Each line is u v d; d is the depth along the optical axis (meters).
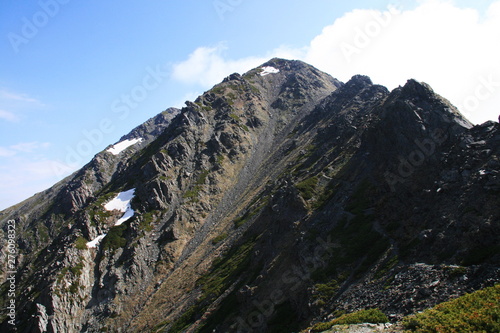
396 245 39.25
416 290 28.47
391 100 86.31
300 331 34.03
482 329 16.94
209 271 79.56
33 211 189.25
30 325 83.88
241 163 152.50
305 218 60.69
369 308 30.66
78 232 115.62
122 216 123.19
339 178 68.31
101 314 86.38
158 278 95.06
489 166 37.75
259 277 53.47
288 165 120.56
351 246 44.78
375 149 66.19
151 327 69.88
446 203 38.62
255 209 100.31
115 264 99.69
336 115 134.75
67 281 92.69
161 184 128.25
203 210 121.56
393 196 49.53
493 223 29.80
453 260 29.78
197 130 165.62
